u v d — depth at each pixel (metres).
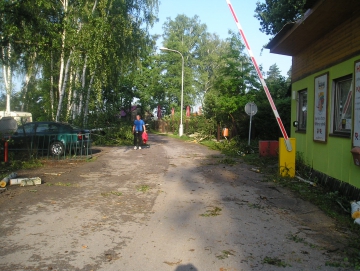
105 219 5.64
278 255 4.26
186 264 3.98
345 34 7.27
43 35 12.83
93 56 14.83
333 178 7.78
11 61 13.56
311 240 4.79
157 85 46.41
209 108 25.88
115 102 26.05
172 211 6.18
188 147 19.62
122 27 18.27
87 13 16.14
